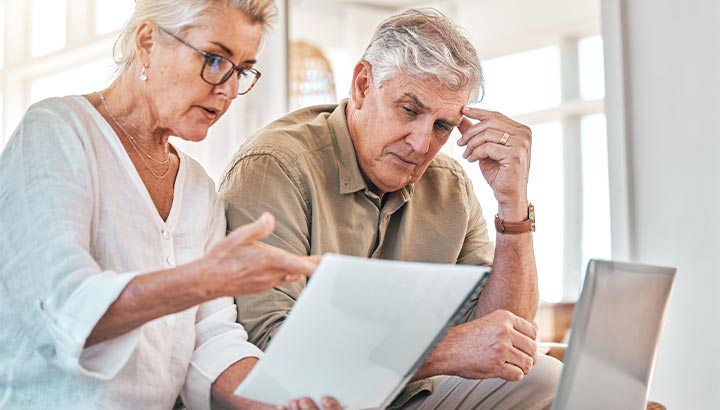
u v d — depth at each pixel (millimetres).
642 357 1692
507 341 1737
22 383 1460
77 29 3457
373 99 1913
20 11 3467
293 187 1884
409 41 1860
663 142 3824
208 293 1307
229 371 1647
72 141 1488
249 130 4523
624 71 3926
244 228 1281
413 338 1357
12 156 1487
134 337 1401
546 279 4746
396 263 1210
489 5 5109
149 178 1635
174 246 1640
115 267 1502
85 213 1452
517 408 1944
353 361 1321
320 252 1906
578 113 4750
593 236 4613
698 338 3682
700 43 3734
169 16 1511
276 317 1757
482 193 4824
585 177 4684
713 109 3691
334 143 1992
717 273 3648
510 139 1988
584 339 1495
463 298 1348
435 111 1869
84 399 1454
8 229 1434
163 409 1596
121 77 1605
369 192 1985
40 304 1362
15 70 3498
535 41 4941
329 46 4922
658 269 1678
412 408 1977
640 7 3906
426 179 2170
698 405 3674
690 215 3736
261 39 1571
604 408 1601
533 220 2053
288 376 1303
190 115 1562
